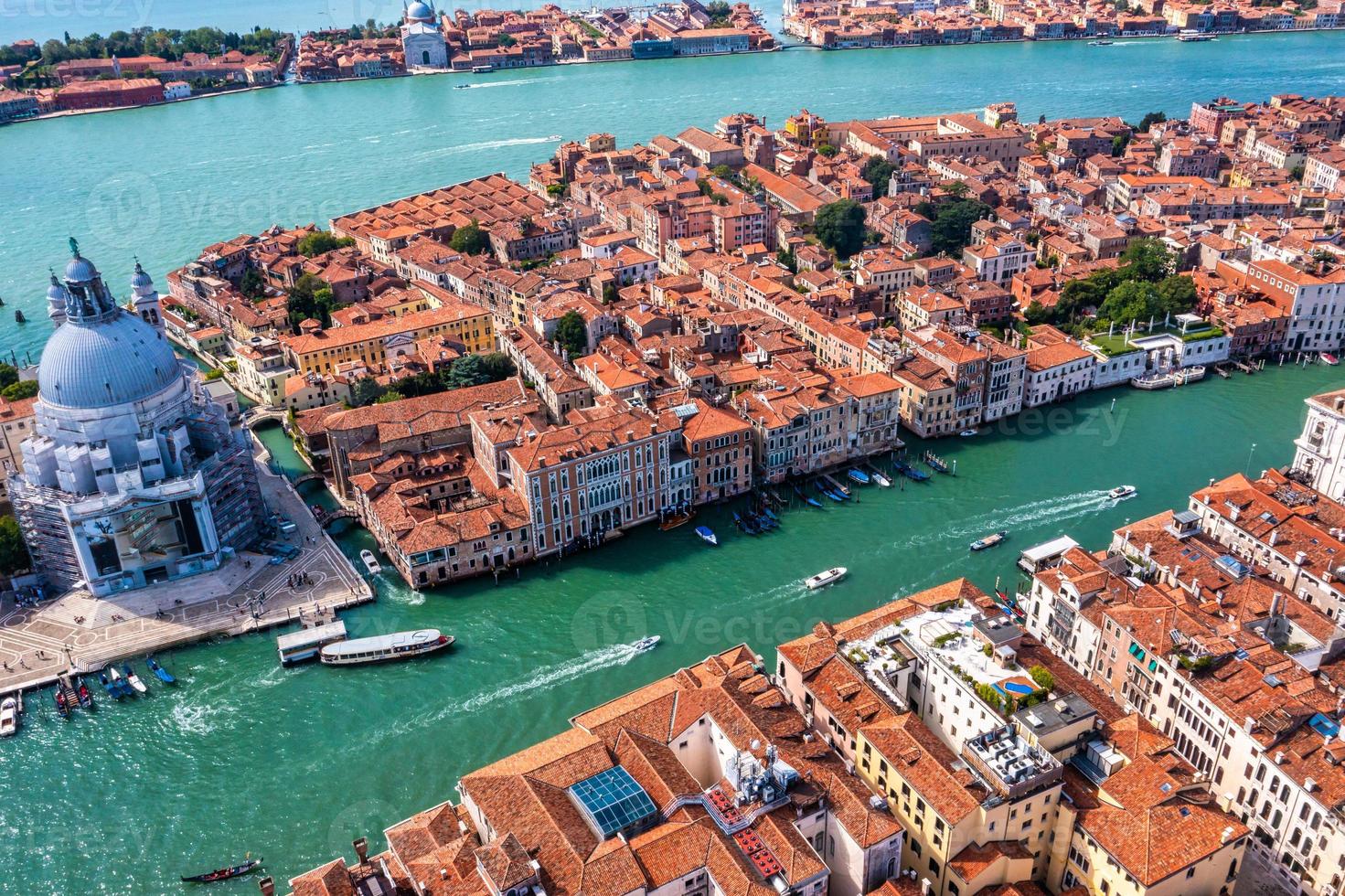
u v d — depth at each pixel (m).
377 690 157.00
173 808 137.50
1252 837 126.06
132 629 169.38
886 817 112.56
